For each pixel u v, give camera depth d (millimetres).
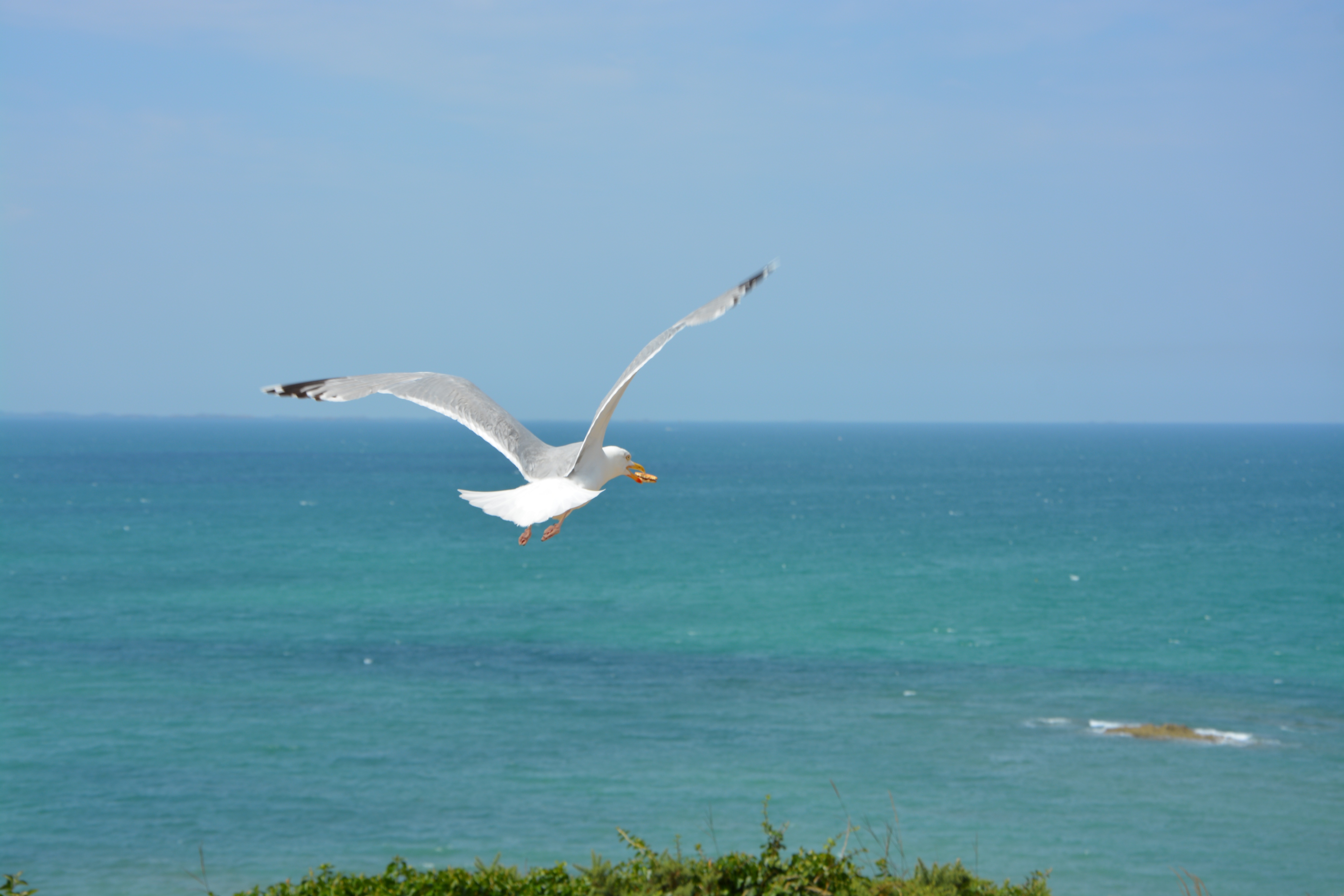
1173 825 26469
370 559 96125
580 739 35188
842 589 77812
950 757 32875
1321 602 70750
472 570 88688
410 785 30047
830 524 134625
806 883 10086
